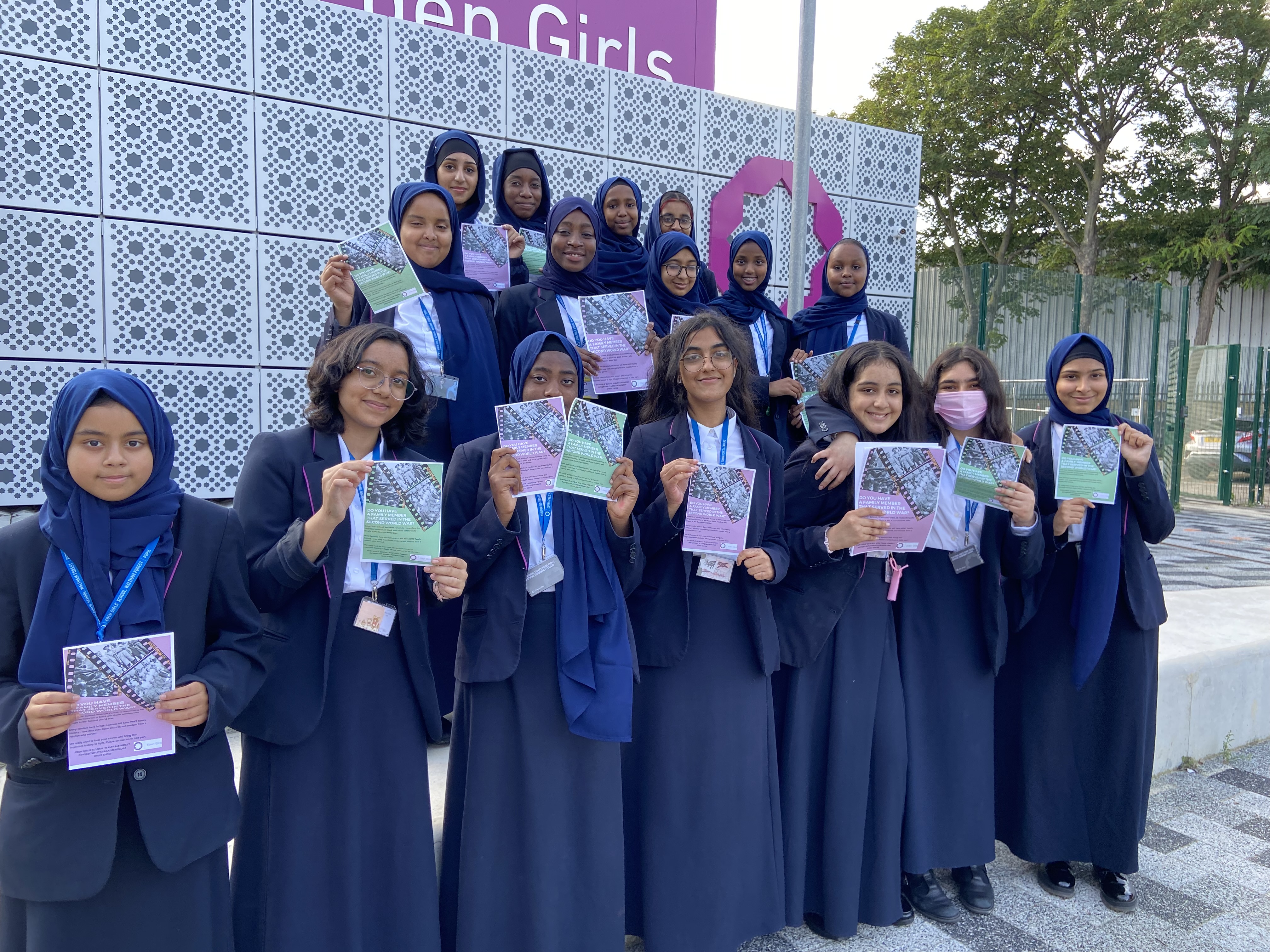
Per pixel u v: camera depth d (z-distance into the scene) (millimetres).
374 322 2859
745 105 6668
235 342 4781
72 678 1564
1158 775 4160
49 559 1670
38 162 4230
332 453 2127
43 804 1647
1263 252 20703
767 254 4008
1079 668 2906
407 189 3066
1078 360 2965
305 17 4828
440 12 5562
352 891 2037
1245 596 5711
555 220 3453
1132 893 2994
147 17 4406
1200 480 14859
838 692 2666
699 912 2455
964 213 25453
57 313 4328
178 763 1758
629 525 2342
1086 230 23406
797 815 2705
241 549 1899
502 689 2248
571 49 6172
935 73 23859
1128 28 20922
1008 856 3375
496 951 2234
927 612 2846
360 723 2074
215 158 4641
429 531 2010
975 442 2686
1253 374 15836
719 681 2492
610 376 3154
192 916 1789
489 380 3121
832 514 2779
